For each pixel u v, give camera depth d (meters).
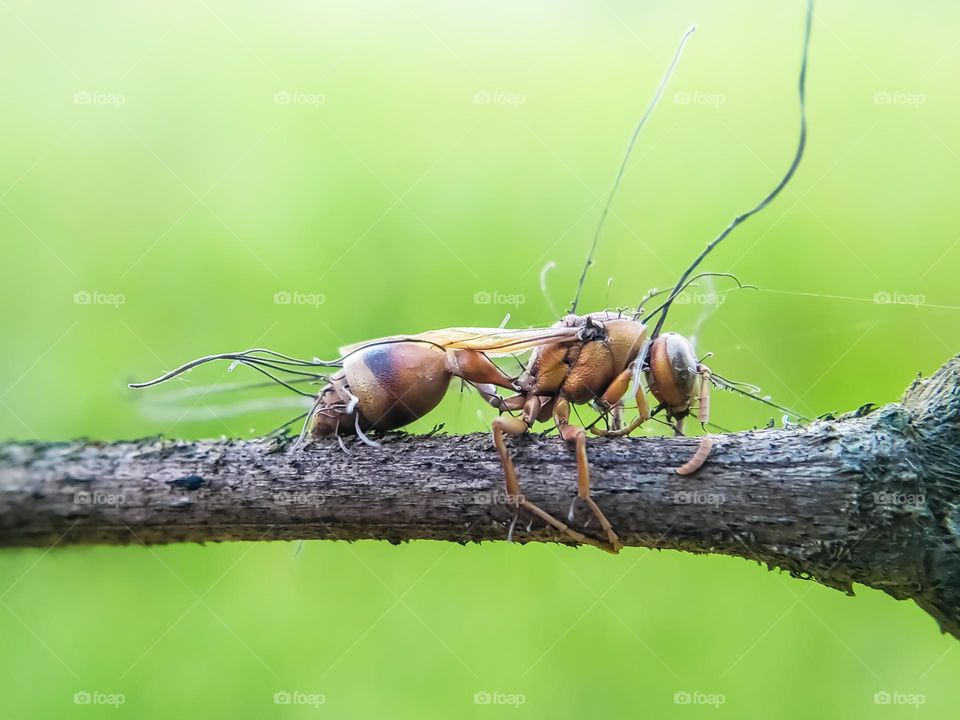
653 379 0.09
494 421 0.09
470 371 0.09
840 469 0.09
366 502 0.09
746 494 0.09
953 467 0.09
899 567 0.09
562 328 0.09
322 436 0.09
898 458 0.09
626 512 0.09
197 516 0.09
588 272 0.12
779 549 0.09
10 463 0.08
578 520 0.09
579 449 0.09
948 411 0.09
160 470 0.09
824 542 0.09
